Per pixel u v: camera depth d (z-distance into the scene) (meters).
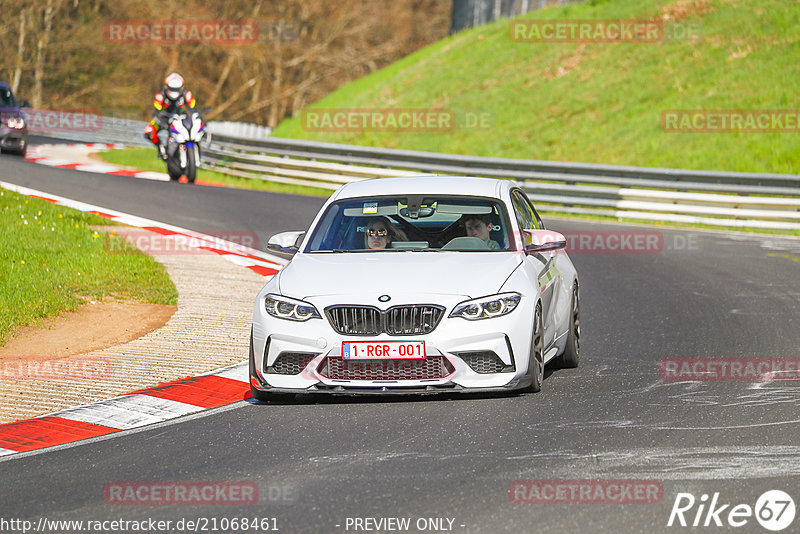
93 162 105.81
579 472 20.36
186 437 24.00
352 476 20.48
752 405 25.75
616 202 75.75
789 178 70.56
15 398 27.89
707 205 73.44
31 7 199.75
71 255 47.72
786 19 110.06
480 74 125.12
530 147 104.12
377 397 27.39
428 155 85.50
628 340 35.16
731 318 38.84
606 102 108.19
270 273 49.06
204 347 33.94
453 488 19.53
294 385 26.08
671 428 23.61
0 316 36.19
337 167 89.94
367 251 28.94
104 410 26.64
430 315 25.72
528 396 27.05
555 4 138.50
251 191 82.56
